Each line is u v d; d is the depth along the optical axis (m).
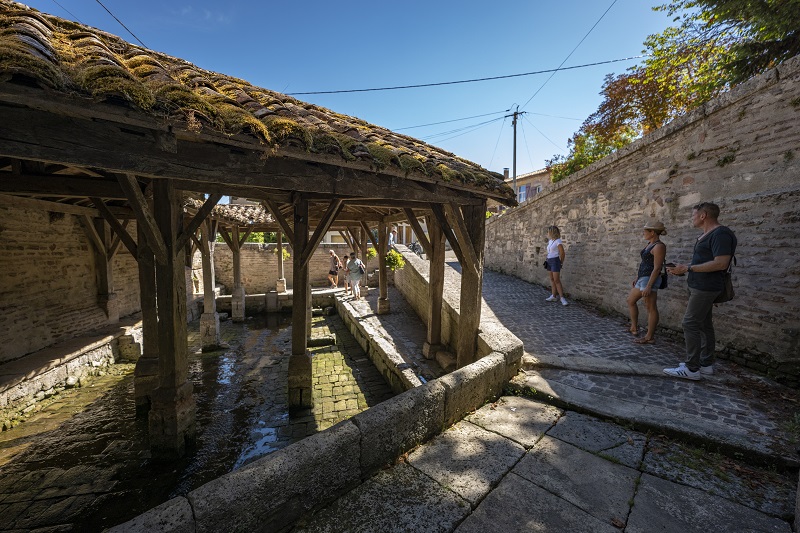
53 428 4.46
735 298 3.86
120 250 8.51
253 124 1.83
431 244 5.87
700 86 7.79
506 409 2.97
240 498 1.51
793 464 2.04
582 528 1.70
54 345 6.16
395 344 6.74
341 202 4.52
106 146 1.68
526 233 9.48
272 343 8.88
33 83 1.26
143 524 1.29
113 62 1.63
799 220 3.32
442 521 1.76
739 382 3.28
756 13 5.38
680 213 4.79
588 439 2.47
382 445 2.18
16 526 2.94
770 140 3.69
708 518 1.74
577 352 4.17
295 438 4.40
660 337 4.76
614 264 6.10
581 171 6.94
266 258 15.66
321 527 1.73
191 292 11.51
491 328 4.25
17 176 3.78
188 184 3.44
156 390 3.64
